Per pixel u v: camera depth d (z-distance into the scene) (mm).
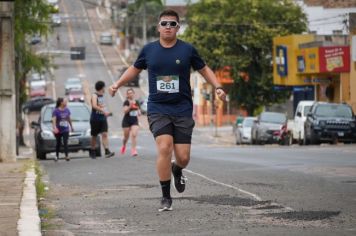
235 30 138875
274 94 142000
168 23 22172
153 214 22266
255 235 18516
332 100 113000
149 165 41781
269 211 22406
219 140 125625
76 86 186000
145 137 124688
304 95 127250
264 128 94375
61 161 51406
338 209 22672
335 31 119125
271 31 137750
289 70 123688
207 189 28312
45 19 59438
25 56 73125
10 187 28656
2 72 47781
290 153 55969
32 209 22172
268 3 139375
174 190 28094
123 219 21531
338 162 43750
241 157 50844
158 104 22297
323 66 109312
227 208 23141
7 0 47438
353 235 18375
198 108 176250
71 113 60531
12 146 47875
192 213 22250
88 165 43906
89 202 25609
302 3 142500
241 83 141750
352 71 104562
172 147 22297
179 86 22188
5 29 47875
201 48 140125
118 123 161125
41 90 185000
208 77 22609
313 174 34750
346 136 79438
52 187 31094
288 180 31719
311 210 22484
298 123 87875
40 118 60406
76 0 199625
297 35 122625
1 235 17641
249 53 140125
